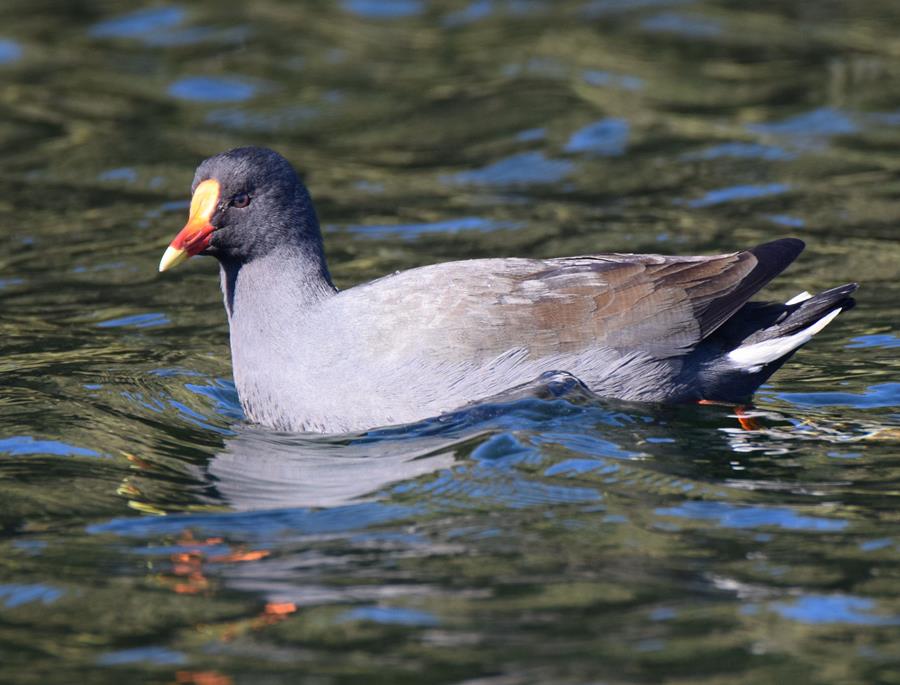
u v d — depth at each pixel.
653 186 19.44
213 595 8.98
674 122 21.66
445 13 27.25
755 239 17.28
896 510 10.00
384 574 9.20
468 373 11.84
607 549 9.48
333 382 12.03
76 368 14.01
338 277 16.33
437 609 8.68
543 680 7.77
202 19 26.88
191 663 8.10
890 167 19.73
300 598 8.90
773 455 11.23
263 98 23.25
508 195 19.38
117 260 17.52
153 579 9.25
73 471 11.33
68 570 9.41
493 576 9.12
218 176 12.59
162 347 14.77
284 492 10.83
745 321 12.69
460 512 10.20
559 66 24.16
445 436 11.65
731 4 27.00
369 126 22.06
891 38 24.67
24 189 19.86
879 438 11.62
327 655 8.15
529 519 10.03
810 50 24.28
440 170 20.38
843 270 16.39
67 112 22.67
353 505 10.45
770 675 7.78
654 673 7.83
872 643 8.12
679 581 8.97
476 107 22.62
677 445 11.42
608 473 10.83
